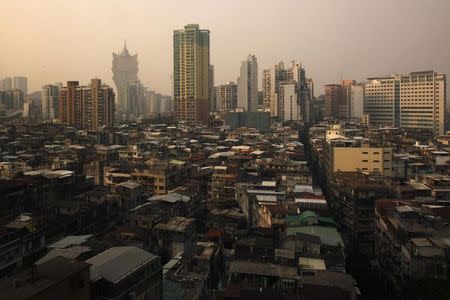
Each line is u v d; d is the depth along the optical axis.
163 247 74.75
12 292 37.50
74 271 41.84
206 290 62.78
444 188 104.50
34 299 37.16
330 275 55.47
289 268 59.53
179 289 58.16
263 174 126.31
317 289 50.22
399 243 73.19
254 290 52.69
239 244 66.19
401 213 76.81
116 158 178.88
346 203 102.19
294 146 183.50
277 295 51.53
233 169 126.50
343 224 103.81
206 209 108.06
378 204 89.69
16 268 64.62
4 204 92.44
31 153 165.38
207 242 78.19
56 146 184.00
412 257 65.88
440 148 173.12
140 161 158.88
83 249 58.84
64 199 100.44
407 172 138.38
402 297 68.88
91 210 93.75
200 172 136.75
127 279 47.25
